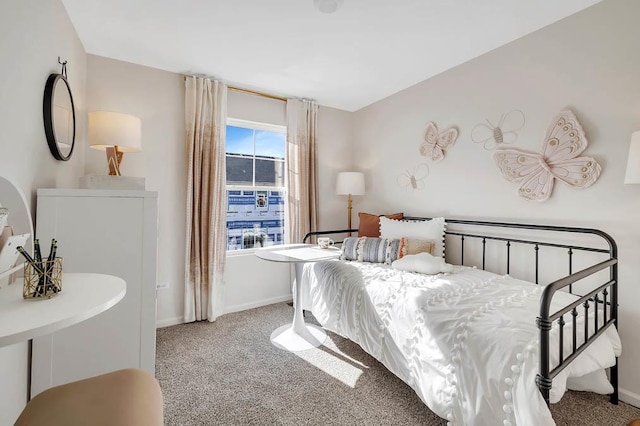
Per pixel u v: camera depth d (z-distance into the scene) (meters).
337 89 3.15
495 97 2.34
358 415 1.54
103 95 2.43
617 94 1.72
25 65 1.27
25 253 0.86
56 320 0.70
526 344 1.21
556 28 1.98
